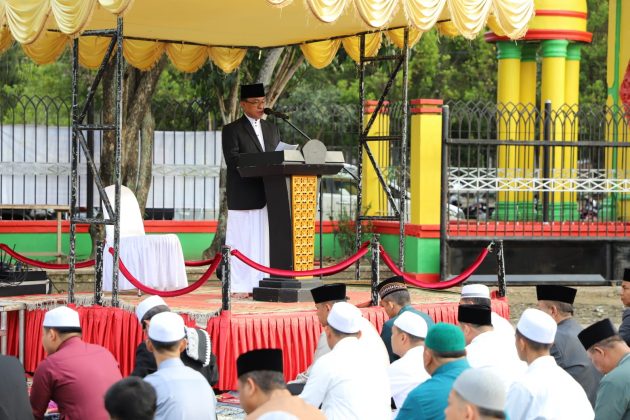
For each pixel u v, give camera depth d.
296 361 10.95
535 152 17.84
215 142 19.50
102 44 14.98
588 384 8.50
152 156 19.03
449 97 36.91
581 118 18.23
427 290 14.34
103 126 11.52
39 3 11.03
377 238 11.99
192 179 19.47
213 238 19.22
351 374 7.11
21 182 18.38
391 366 7.74
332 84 37.31
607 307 17.23
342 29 14.09
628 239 17.80
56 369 7.61
